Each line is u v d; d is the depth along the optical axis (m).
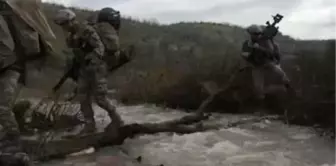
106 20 7.79
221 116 10.79
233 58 13.04
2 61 5.98
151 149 7.31
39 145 6.55
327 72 10.24
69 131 7.70
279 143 7.78
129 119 10.43
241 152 7.11
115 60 7.95
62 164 6.22
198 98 12.77
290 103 10.29
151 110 12.34
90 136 7.21
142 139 8.17
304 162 6.42
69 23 7.46
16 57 6.32
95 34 7.43
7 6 6.25
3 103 5.93
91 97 7.71
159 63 14.77
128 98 14.15
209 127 8.35
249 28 9.73
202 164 6.31
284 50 11.64
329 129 9.05
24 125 7.51
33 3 6.66
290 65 11.02
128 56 8.30
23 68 6.64
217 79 12.65
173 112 11.98
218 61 13.27
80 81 7.64
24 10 6.47
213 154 7.00
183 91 13.24
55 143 6.73
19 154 5.55
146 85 14.39
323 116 9.63
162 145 7.68
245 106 11.34
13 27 6.29
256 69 9.79
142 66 15.16
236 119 10.14
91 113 7.95
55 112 8.09
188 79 13.36
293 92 10.02
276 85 9.70
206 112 11.89
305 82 10.42
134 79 14.63
